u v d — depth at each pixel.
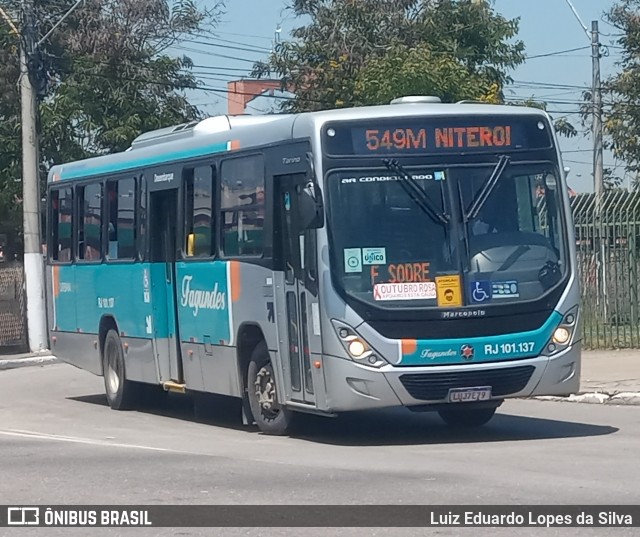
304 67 33.41
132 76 34.59
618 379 16.64
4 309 27.20
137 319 15.88
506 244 11.75
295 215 12.07
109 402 17.02
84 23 34.53
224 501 8.97
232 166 13.36
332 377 11.42
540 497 8.71
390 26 34.19
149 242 15.38
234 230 13.31
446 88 27.34
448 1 34.50
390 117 11.70
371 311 11.35
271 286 12.47
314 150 11.55
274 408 12.92
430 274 11.51
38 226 26.38
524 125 12.05
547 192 12.01
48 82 30.31
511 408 15.29
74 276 18.02
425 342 11.38
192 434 13.66
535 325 11.69
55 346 18.95
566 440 12.05
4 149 33.88
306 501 8.84
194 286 14.26
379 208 11.57
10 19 29.61
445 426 13.59
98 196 17.11
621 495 8.74
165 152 15.06
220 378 13.79
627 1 33.50
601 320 20.70
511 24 34.69
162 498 9.20
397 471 10.10
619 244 20.50
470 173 11.80
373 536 7.64
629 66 33.62
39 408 17.19
